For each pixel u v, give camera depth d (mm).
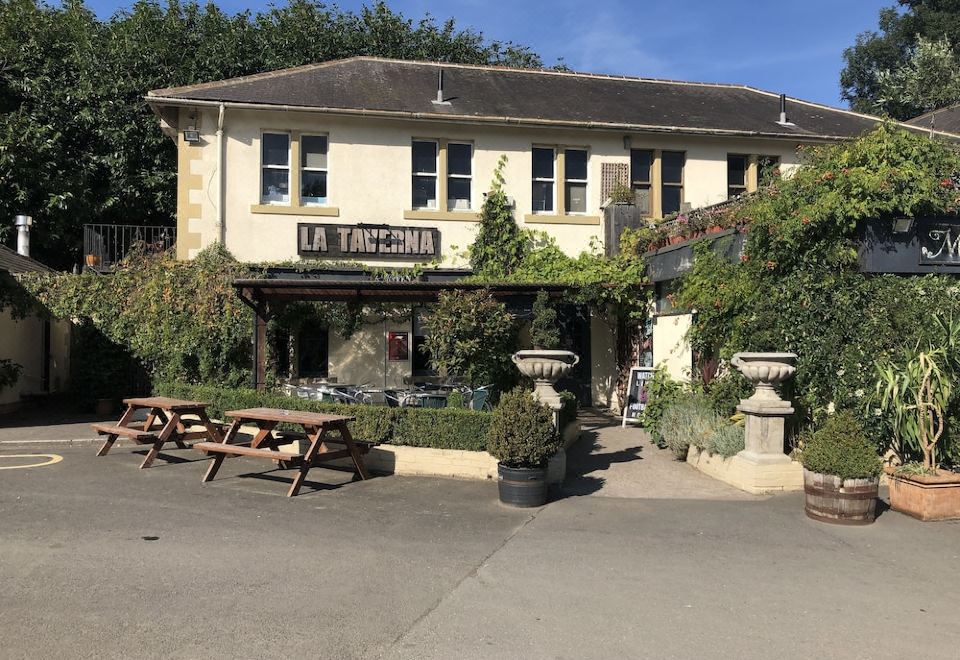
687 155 16297
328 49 24859
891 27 36906
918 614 4617
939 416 7004
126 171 21844
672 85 20172
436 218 15203
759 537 6293
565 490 8109
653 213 16156
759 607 4711
